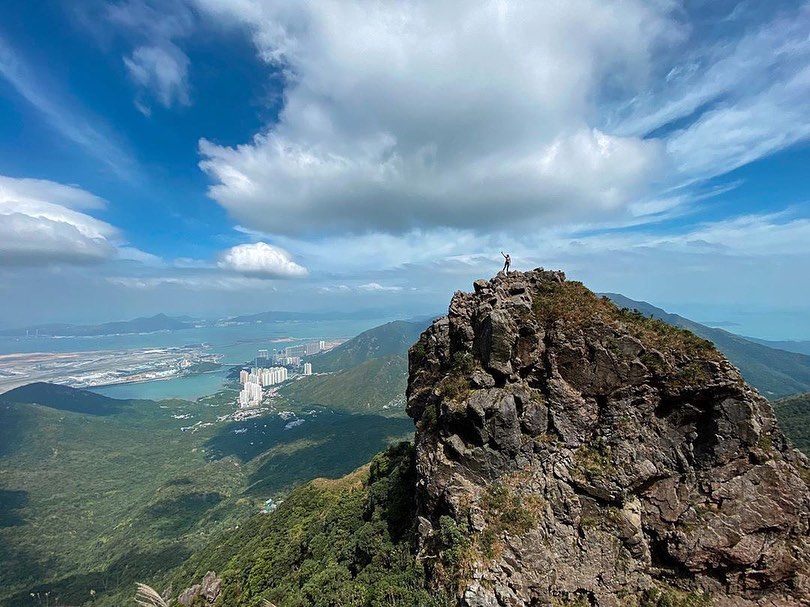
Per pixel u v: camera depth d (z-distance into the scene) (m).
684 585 29.84
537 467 34.78
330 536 52.75
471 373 40.69
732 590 29.16
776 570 28.59
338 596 35.41
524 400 36.84
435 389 43.00
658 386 34.31
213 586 64.62
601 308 39.81
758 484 30.36
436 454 38.03
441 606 28.81
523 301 41.44
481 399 36.88
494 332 39.34
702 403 33.16
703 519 30.48
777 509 29.64
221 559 84.25
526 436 36.16
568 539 31.34
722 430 31.89
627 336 35.62
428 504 36.72
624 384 34.91
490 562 29.97
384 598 31.67
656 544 31.58
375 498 51.22
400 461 58.66
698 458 32.50
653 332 36.38
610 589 29.69
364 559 41.88
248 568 65.44
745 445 31.33
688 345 34.72
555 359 37.56
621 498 32.22
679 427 33.62
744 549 29.16
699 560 29.73
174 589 89.88
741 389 31.89
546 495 33.31
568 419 35.75
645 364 34.66
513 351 39.56
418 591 30.78
